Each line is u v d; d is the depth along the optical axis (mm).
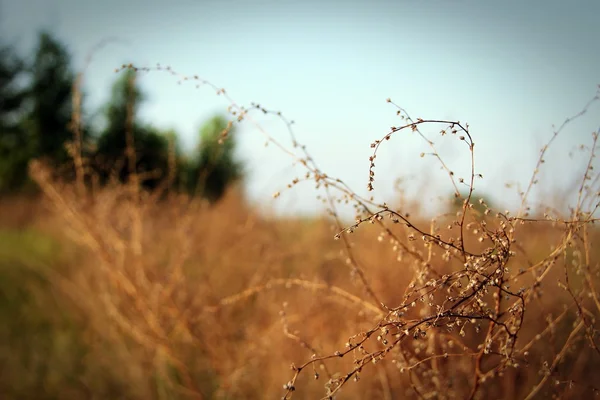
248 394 2916
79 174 3371
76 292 3836
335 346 2523
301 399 2641
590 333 1719
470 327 2217
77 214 3230
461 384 2229
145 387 3246
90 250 3959
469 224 1544
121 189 3529
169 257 3816
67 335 3936
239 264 3580
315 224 3865
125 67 2068
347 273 2963
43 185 3451
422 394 1976
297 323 2811
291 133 1921
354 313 2500
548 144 1676
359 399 2326
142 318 3084
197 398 2977
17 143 14078
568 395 2061
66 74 14047
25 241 5270
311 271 3133
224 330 3016
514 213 1912
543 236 2480
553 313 2393
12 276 4551
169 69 2016
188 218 3607
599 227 2172
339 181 1782
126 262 3328
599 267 1769
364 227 2969
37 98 13938
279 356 2754
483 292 1427
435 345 2154
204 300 3188
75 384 3617
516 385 2270
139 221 3367
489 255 1443
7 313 4273
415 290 1492
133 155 3553
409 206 2486
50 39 13734
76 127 3441
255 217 3973
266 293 3178
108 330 3559
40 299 4113
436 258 2211
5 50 15617
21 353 3922
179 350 3268
